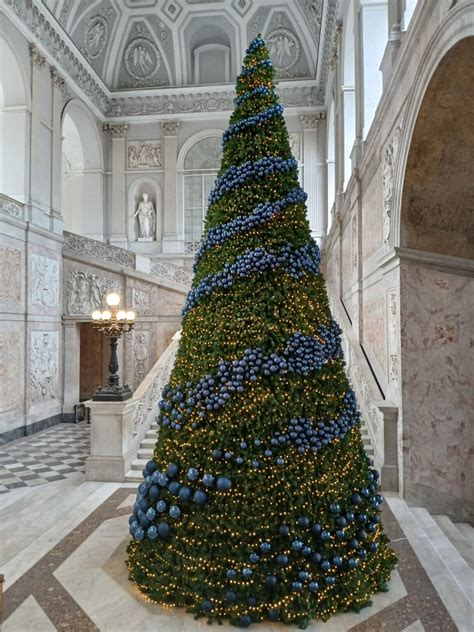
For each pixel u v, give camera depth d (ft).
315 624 10.84
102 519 17.57
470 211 19.70
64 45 47.70
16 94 40.34
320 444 11.31
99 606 11.60
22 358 38.17
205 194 62.90
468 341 20.31
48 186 44.24
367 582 11.83
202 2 57.31
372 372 26.68
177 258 61.26
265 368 11.44
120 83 62.64
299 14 57.77
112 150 62.85
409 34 17.81
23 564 13.78
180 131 63.00
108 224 62.75
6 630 10.72
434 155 18.56
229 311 12.14
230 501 11.02
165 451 12.23
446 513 20.11
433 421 20.30
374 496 12.33
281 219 12.71
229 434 11.32
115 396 23.75
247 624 10.66
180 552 11.39
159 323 51.37
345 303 37.65
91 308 45.65
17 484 25.68
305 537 10.98
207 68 63.77
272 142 13.28
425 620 11.03
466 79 15.53
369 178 27.35
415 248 20.51
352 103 40.45
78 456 31.76
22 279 38.27
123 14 58.08
